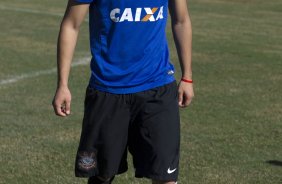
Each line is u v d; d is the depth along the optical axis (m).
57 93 5.34
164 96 5.40
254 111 10.39
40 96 11.16
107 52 5.36
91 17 5.38
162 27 5.44
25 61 14.32
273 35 19.55
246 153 8.28
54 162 7.87
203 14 24.08
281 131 9.28
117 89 5.36
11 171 7.55
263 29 20.78
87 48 16.23
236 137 8.95
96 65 5.39
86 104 5.48
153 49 5.39
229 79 12.90
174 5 5.46
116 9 5.27
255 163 7.91
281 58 15.48
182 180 7.32
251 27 21.20
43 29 19.25
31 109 10.30
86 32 18.61
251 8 26.12
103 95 5.38
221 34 19.45
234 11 25.17
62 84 5.33
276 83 12.59
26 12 22.80
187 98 5.61
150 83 5.39
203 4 26.89
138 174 5.50
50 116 9.91
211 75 13.27
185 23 5.51
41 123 9.52
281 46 17.44
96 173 5.50
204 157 8.10
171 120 5.40
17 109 10.27
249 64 14.62
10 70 13.30
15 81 12.33
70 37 5.32
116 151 5.45
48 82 12.28
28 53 15.34
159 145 5.37
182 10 5.46
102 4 5.27
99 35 5.37
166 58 5.52
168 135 5.39
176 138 5.43
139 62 5.36
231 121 9.76
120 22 5.29
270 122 9.76
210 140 8.80
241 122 9.71
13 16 21.78
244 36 19.16
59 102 5.33
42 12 22.89
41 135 8.94
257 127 9.47
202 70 13.81
